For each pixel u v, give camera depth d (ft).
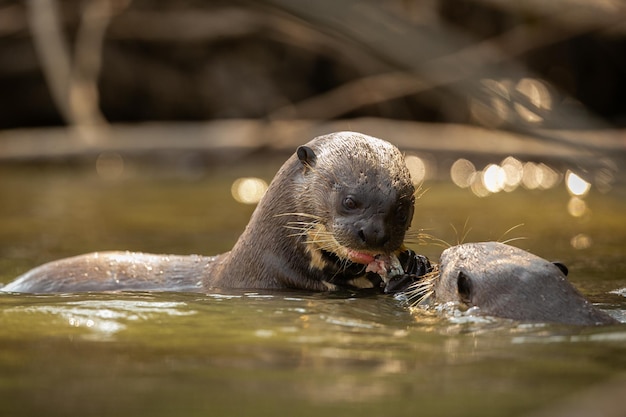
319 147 45.16
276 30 101.86
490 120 91.81
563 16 63.36
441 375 26.86
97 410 23.84
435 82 21.77
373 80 100.17
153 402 24.43
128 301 39.73
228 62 116.37
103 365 28.17
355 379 26.50
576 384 25.73
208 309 37.52
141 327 33.68
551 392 24.98
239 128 101.50
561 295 35.86
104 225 69.05
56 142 101.55
